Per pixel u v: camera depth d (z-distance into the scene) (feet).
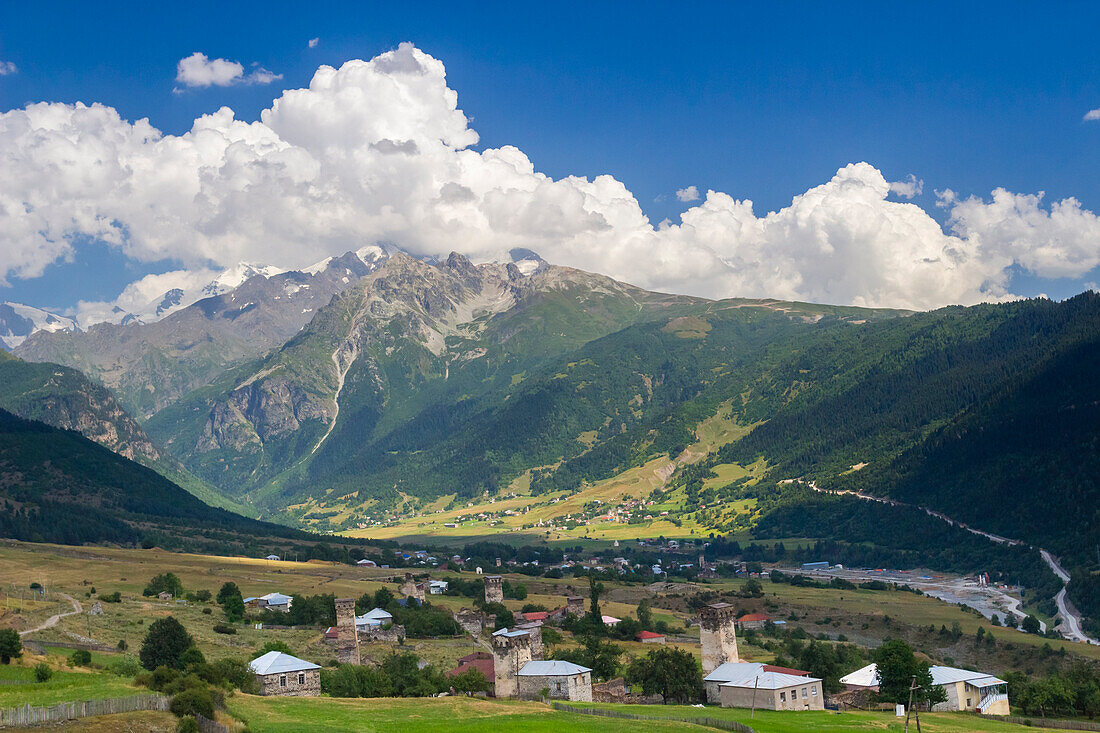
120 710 270.67
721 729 335.47
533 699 430.20
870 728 347.56
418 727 324.60
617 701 446.60
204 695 288.10
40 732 247.50
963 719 386.52
